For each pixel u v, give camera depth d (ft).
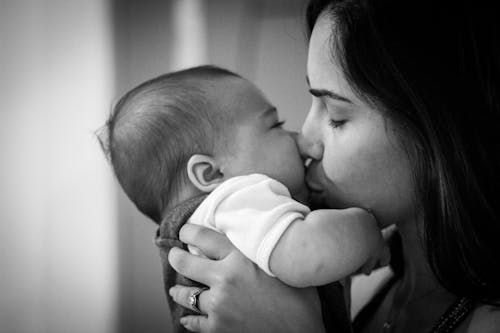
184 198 3.20
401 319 3.22
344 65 2.61
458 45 2.51
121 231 7.90
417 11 2.50
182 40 8.19
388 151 2.68
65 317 7.57
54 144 7.41
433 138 2.52
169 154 3.22
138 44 8.00
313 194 3.19
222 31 8.17
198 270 2.88
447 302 3.02
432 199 2.59
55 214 7.47
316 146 3.02
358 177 2.78
